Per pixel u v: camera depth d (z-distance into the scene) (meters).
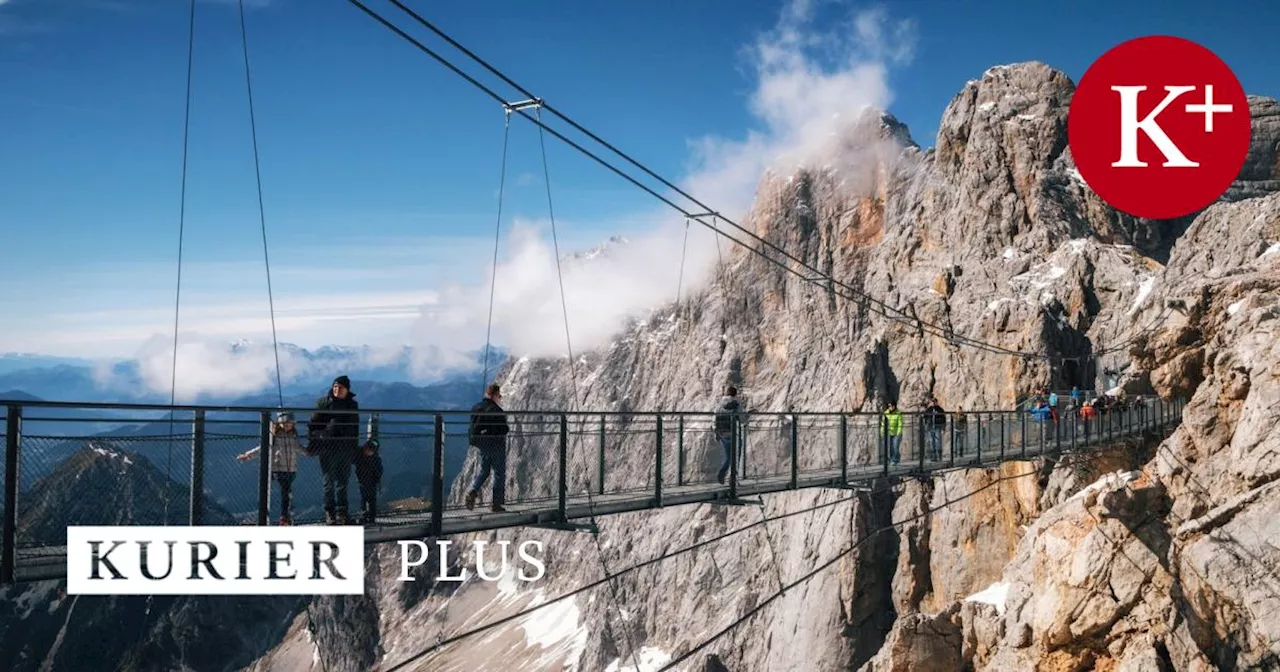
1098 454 49.41
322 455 14.38
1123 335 64.50
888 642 41.62
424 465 16.14
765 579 92.06
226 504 13.12
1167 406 50.56
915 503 65.62
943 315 77.50
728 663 89.56
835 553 69.56
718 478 23.69
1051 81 92.50
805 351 135.25
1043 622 33.72
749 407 139.25
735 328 157.25
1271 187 91.62
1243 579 28.78
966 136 96.38
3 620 127.75
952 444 34.88
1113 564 32.53
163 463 12.35
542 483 18.89
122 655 141.50
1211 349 42.22
